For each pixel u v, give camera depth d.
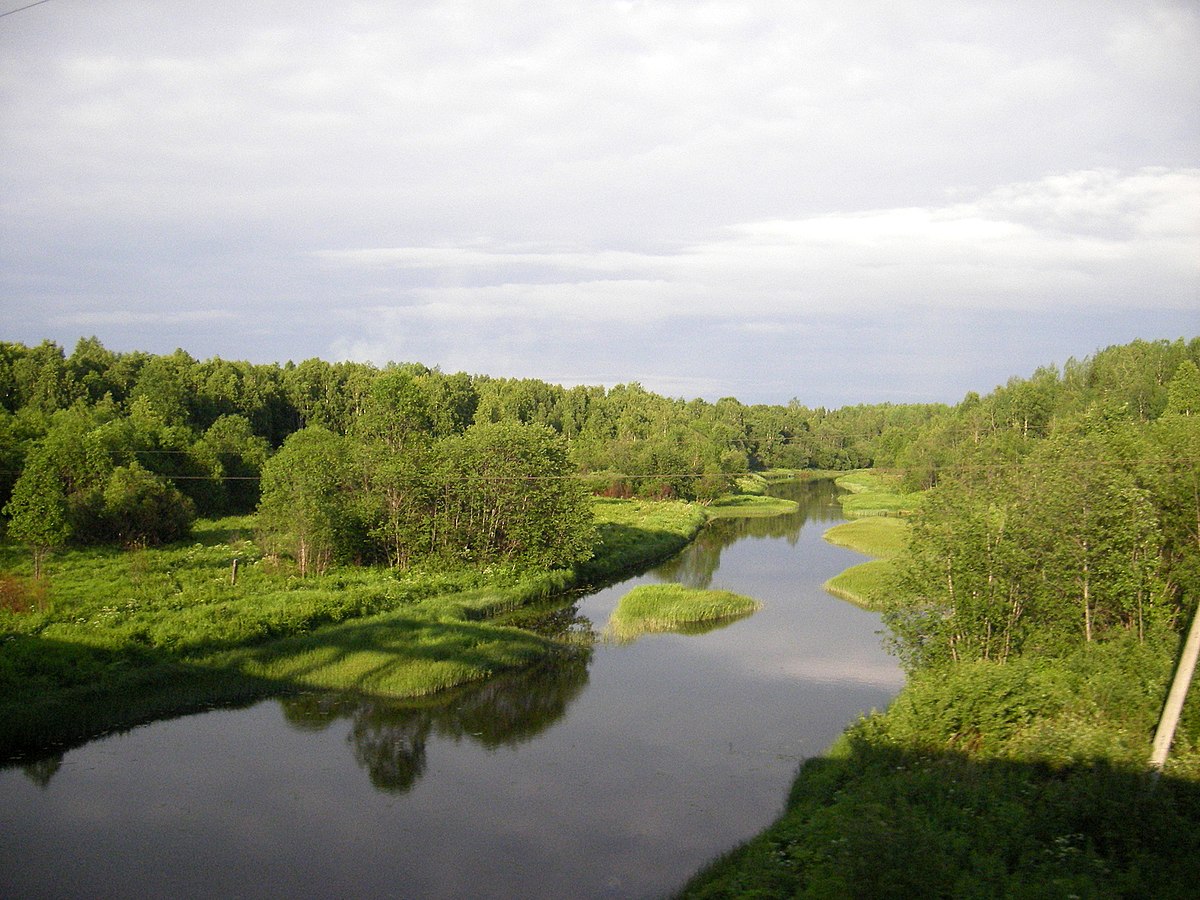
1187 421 34.94
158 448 73.00
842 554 65.56
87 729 24.69
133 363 103.69
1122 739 18.25
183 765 22.80
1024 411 88.19
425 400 100.94
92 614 32.47
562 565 50.22
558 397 159.75
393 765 23.08
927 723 20.56
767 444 166.25
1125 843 13.76
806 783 20.61
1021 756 18.86
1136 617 27.05
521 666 32.94
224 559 49.06
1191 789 15.51
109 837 18.72
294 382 116.38
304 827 19.39
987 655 26.09
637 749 24.38
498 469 50.22
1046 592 25.81
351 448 56.38
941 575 26.67
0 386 85.00
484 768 22.95
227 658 29.86
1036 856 13.48
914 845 12.84
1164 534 28.25
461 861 17.86
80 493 53.56
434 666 30.66
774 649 35.84
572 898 16.41
